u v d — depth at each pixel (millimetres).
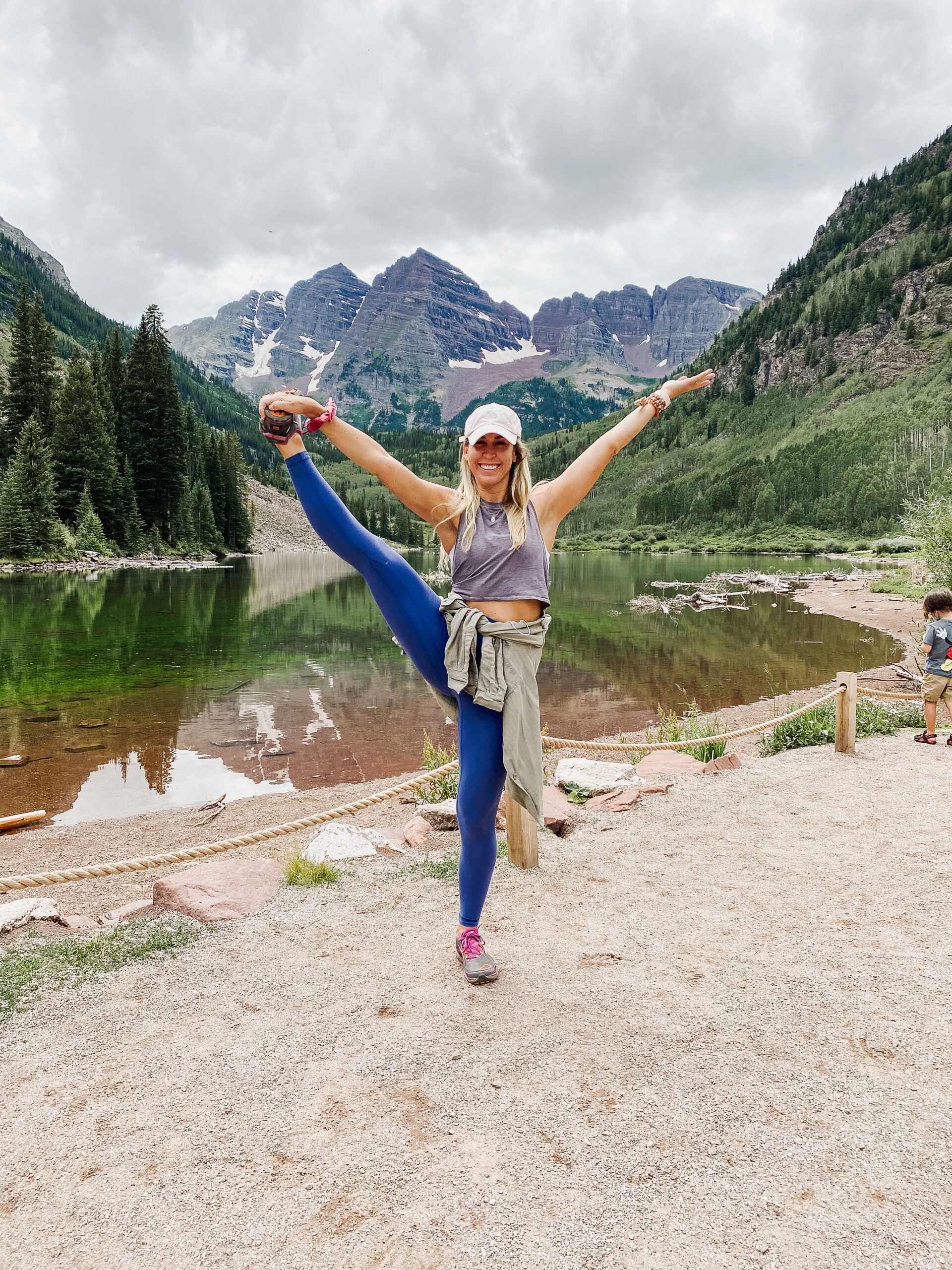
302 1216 1510
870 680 11422
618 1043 2121
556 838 4105
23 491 48438
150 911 3314
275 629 19781
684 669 13078
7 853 5109
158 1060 2092
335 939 2873
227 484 83312
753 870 3521
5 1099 1930
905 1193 1536
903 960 2586
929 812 4324
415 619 2314
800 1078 1940
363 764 7508
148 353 61094
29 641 16578
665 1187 1562
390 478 2252
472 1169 1630
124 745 8242
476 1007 2336
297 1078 1990
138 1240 1461
